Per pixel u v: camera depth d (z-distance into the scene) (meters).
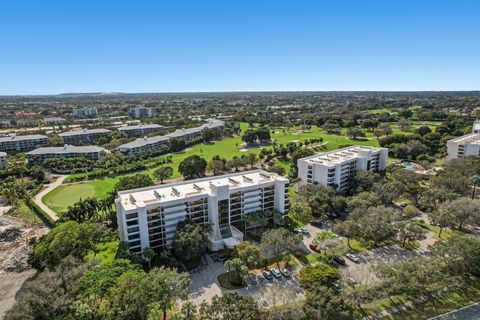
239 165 193.25
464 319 67.06
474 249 77.25
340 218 120.81
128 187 132.88
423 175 166.00
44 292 63.38
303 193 129.12
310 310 62.56
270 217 116.50
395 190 130.50
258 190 113.38
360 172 144.88
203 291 78.62
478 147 177.12
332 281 71.06
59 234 90.19
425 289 76.50
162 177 170.00
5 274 90.25
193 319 62.88
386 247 98.06
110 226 118.38
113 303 63.56
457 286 77.69
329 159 150.88
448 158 190.88
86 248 91.25
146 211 92.50
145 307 63.88
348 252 95.06
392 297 73.69
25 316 58.66
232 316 59.81
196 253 89.00
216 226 101.94
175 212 98.44
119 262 76.62
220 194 101.44
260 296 74.75
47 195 156.12
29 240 107.19
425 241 101.31
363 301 71.06
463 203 108.44
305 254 95.00
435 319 67.12
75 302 62.88
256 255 84.19
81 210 112.94
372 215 100.38
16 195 143.38
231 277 83.50
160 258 94.25
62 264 76.81
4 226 117.50
